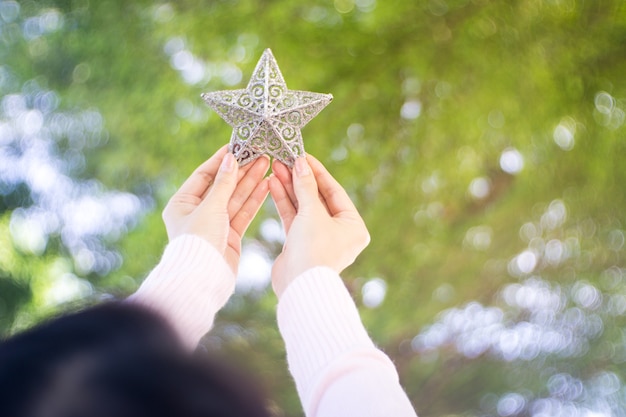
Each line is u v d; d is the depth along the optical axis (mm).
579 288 3848
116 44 3602
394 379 852
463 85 3387
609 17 3348
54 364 563
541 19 3332
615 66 3420
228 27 3451
